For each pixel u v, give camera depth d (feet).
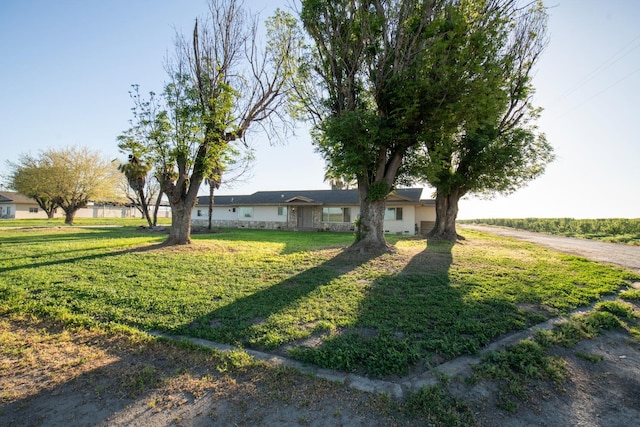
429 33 26.71
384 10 31.37
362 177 35.27
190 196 43.24
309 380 10.28
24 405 9.04
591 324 15.19
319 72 35.86
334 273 25.22
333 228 86.63
